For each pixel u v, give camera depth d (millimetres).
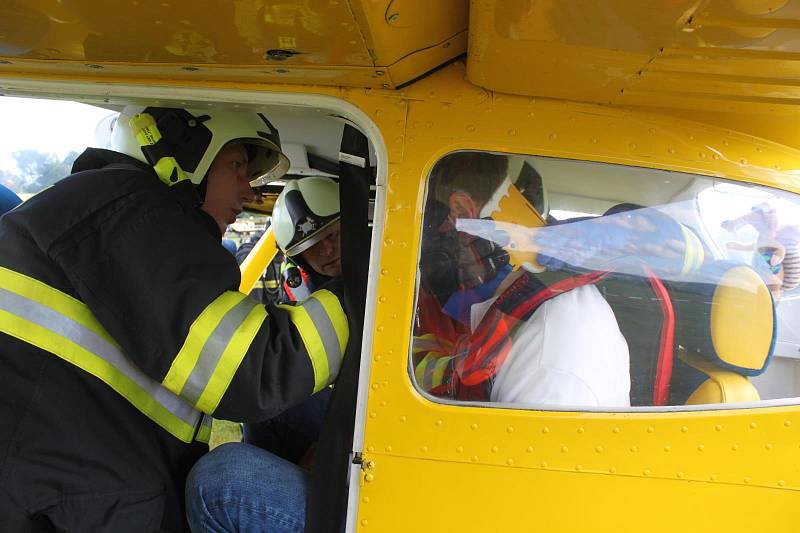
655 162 1267
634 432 1193
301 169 2309
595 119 1267
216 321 1160
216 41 1061
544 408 1199
